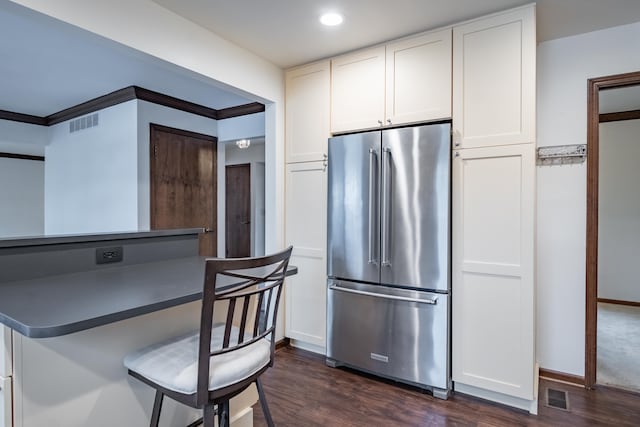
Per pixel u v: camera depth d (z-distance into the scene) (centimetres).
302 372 273
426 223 238
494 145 223
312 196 300
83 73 327
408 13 226
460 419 212
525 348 215
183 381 120
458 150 234
